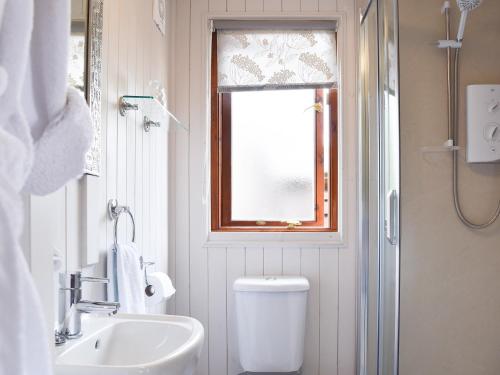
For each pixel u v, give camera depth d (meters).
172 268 2.48
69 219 1.26
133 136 1.83
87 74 1.34
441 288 1.94
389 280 1.88
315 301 2.46
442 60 1.97
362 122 2.35
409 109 1.96
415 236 1.95
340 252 2.47
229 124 2.61
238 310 2.29
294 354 2.25
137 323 1.36
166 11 2.38
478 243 1.95
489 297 1.94
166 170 2.41
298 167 2.61
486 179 1.96
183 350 1.07
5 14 0.50
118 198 1.66
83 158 0.65
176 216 2.50
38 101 0.62
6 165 0.46
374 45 2.11
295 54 2.52
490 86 1.95
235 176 2.62
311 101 2.60
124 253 1.51
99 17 1.42
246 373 2.32
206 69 2.51
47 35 0.61
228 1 2.52
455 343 1.93
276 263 2.48
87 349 1.18
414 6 1.98
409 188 1.96
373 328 2.12
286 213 2.61
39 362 0.49
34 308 0.48
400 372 1.92
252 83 2.53
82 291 1.35
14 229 0.45
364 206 2.31
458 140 1.96
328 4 2.51
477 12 1.97
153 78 2.13
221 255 2.48
